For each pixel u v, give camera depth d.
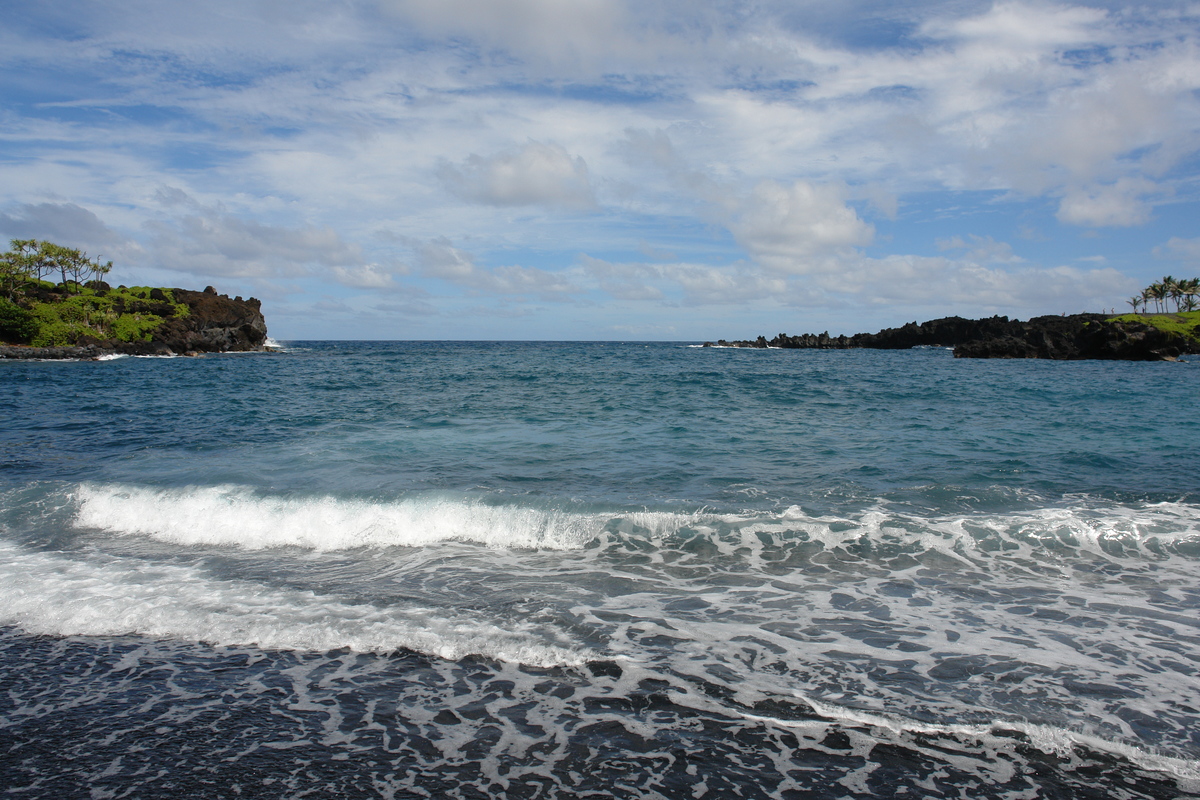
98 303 87.00
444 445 15.30
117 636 6.18
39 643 6.04
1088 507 10.02
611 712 4.95
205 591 7.21
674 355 90.75
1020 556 8.19
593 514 9.20
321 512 9.62
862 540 8.64
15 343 73.88
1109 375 44.84
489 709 5.00
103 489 10.53
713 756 4.41
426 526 9.28
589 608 6.80
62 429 18.30
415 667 5.62
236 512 9.70
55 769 4.28
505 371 47.50
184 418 20.67
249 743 4.57
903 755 4.41
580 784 4.14
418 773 4.25
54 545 8.82
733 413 21.47
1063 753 4.43
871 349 120.31
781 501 10.31
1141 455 14.03
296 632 6.23
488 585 7.43
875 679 5.38
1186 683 5.30
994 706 4.98
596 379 38.34
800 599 7.04
